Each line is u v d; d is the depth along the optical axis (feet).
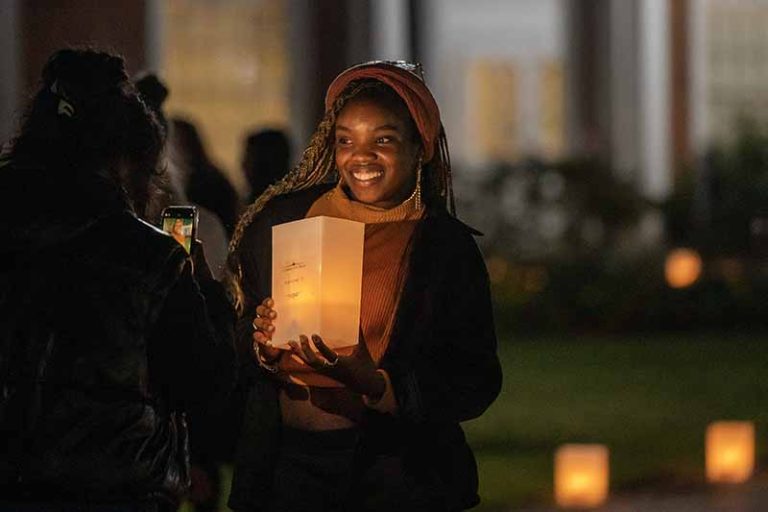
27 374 26.55
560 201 141.59
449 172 31.86
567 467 62.64
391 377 30.17
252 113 152.25
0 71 112.27
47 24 115.85
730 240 141.18
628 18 158.40
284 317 29.37
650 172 157.38
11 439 26.45
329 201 31.63
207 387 28.09
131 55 117.80
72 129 27.55
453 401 30.71
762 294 132.98
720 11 176.14
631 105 158.10
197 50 151.33
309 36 139.13
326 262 28.91
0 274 26.91
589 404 88.48
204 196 46.83
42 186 27.25
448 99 190.29
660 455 72.13
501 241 139.33
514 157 155.22
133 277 26.99
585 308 131.44
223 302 29.66
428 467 30.81
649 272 133.59
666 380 98.89
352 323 29.22
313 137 31.96
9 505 26.81
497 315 131.34
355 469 30.53
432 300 30.94
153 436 27.30
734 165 147.54
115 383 26.76
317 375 29.89
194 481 42.75
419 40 139.64
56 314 26.68
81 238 27.02
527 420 82.33
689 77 160.97
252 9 152.76
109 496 26.91
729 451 67.77
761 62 176.65
